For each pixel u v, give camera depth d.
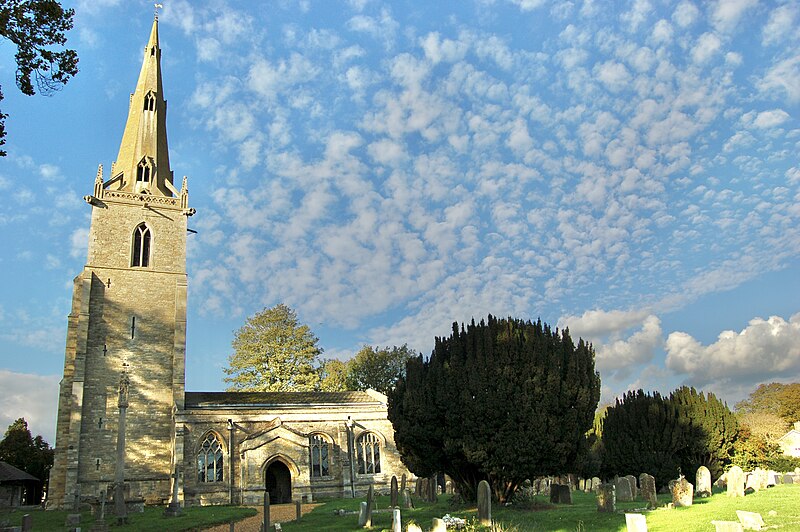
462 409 28.89
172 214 55.97
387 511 31.58
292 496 46.69
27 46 17.59
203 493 46.66
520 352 29.12
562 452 28.67
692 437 41.59
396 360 78.44
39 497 78.62
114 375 50.31
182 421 48.06
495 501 29.81
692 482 41.97
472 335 30.20
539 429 28.02
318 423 51.44
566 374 29.73
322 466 50.59
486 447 28.38
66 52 18.17
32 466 78.88
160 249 54.72
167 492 48.34
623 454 41.88
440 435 30.25
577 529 22.14
